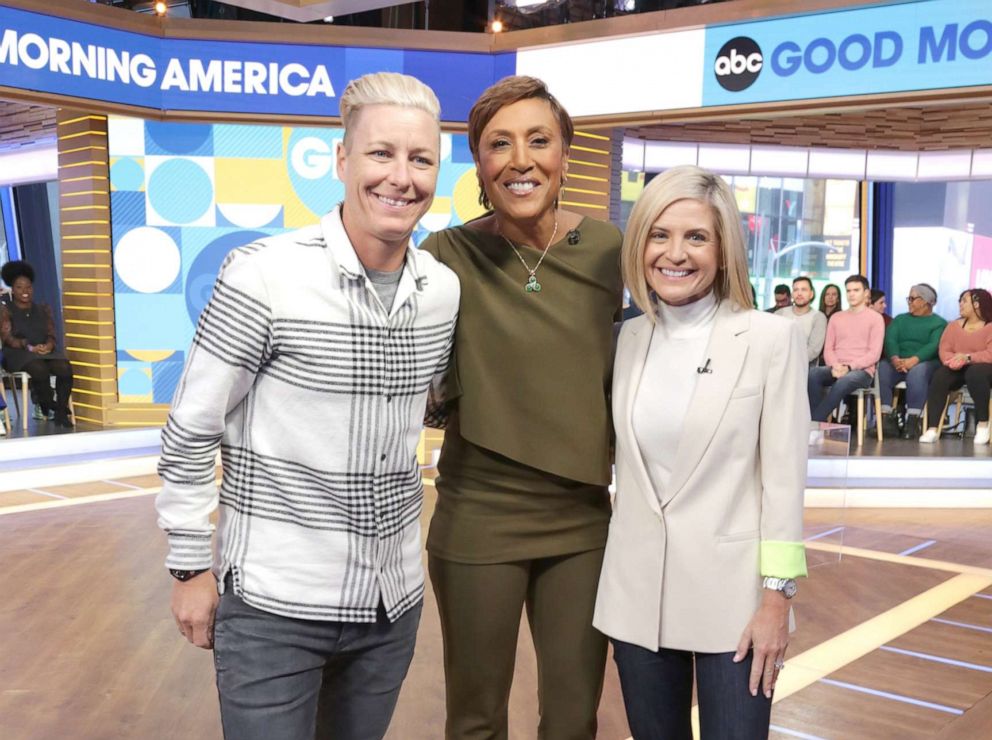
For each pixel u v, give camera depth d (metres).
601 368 1.85
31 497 6.06
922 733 2.87
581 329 1.84
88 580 4.27
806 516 5.18
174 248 7.73
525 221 1.85
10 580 4.26
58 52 6.66
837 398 7.16
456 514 1.87
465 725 1.91
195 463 1.44
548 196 1.82
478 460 1.85
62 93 6.72
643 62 6.66
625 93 6.77
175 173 7.65
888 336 7.82
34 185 11.00
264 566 1.45
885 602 4.20
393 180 1.41
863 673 3.35
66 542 4.93
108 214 7.69
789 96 6.18
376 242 1.46
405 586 1.58
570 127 1.87
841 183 10.04
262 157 7.68
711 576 1.66
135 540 4.98
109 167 7.63
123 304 7.75
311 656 1.50
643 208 1.67
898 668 3.40
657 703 1.74
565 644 1.86
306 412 1.45
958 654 3.55
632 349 1.79
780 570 1.62
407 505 1.58
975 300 7.35
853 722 2.94
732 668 1.66
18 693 3.04
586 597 1.86
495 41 7.20
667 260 1.66
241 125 7.59
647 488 1.71
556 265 1.85
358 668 1.59
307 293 1.43
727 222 1.65
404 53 7.22
